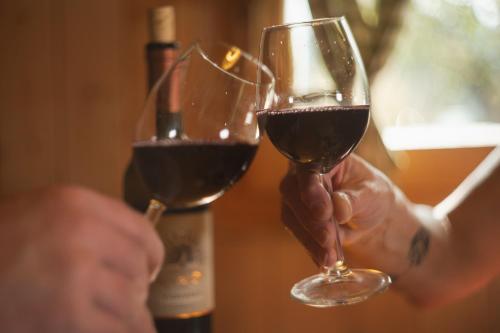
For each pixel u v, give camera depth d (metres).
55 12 1.56
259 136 0.60
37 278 0.35
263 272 1.58
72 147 1.59
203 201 0.58
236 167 0.57
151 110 0.55
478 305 1.64
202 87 0.56
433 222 0.89
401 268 0.84
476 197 0.90
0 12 1.54
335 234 0.65
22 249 0.35
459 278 0.88
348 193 0.70
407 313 1.62
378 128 1.54
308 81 0.58
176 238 0.69
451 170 1.65
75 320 0.35
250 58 0.62
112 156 1.60
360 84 0.59
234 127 0.56
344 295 0.58
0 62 1.55
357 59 0.59
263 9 1.55
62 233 0.36
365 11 1.53
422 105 1.71
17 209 0.36
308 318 1.59
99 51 1.58
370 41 1.53
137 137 0.55
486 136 1.71
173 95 0.55
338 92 0.58
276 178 1.58
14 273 0.35
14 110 1.56
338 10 1.52
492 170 0.91
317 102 0.58
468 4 1.71
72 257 0.35
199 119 0.55
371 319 1.61
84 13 1.57
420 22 1.70
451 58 1.72
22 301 0.34
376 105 1.59
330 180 0.69
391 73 1.67
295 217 0.68
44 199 0.37
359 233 0.75
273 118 0.59
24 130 1.57
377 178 0.75
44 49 1.57
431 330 1.63
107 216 0.37
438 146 1.64
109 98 1.59
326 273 0.64
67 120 1.58
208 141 0.55
